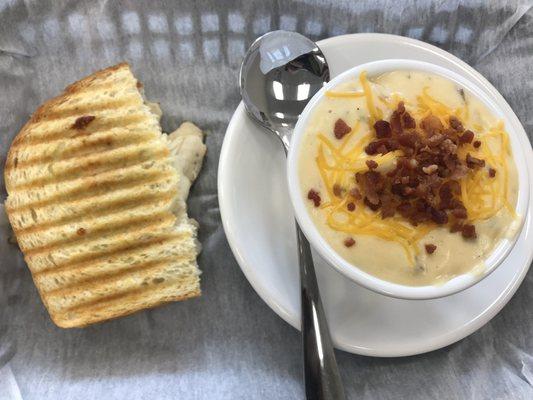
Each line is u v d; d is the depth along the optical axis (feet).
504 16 0.68
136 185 0.62
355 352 0.56
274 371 0.62
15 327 0.64
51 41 0.69
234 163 0.61
